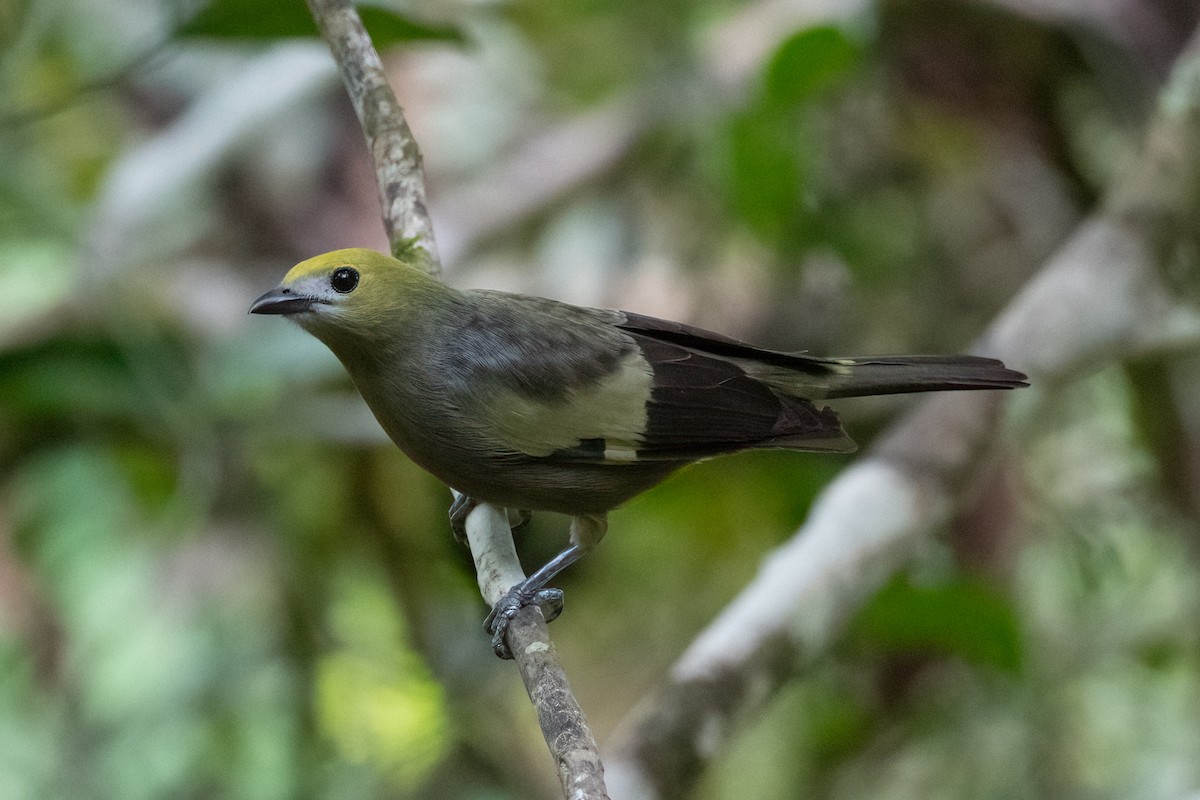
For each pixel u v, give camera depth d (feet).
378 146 28.43
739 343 28.25
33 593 38.34
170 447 39.58
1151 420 41.93
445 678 39.32
